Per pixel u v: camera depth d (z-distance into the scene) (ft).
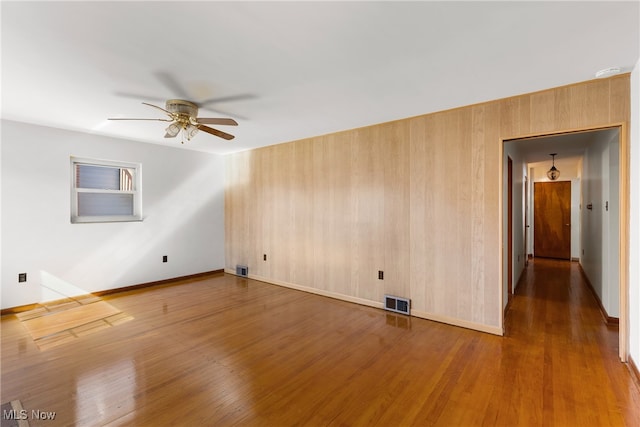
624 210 7.84
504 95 9.18
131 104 9.79
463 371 7.60
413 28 5.73
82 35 5.88
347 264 13.37
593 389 6.79
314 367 7.86
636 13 5.24
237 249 18.53
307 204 14.82
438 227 10.80
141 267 15.55
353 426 5.78
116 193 14.98
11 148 11.74
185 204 17.33
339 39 6.10
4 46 6.28
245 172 17.89
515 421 5.85
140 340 9.43
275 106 10.08
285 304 12.98
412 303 11.50
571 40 6.14
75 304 12.89
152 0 4.84
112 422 5.86
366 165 12.66
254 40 6.11
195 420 5.93
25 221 12.11
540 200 24.32
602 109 8.00
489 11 5.21
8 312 11.70
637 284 7.14
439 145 10.73
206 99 9.38
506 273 12.39
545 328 10.23
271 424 5.83
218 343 9.24
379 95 9.16
